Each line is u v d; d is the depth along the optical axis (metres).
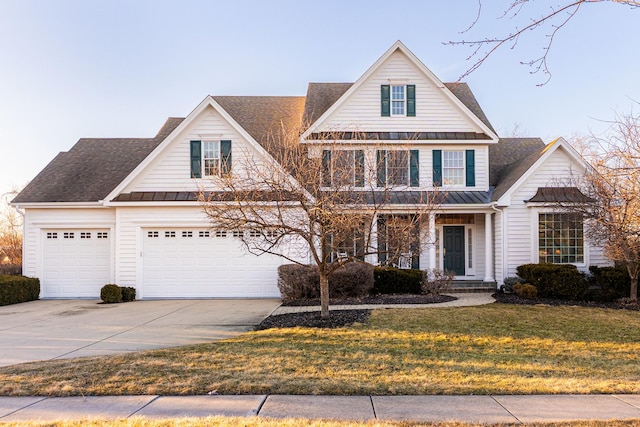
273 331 9.36
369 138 16.78
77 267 16.30
